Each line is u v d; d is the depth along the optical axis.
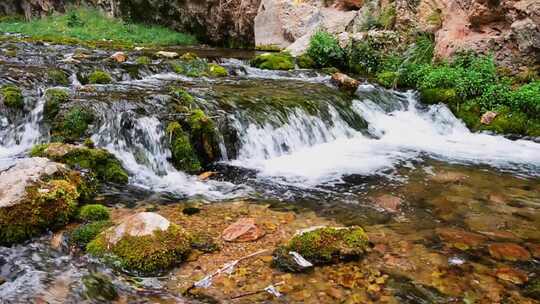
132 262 3.62
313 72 11.70
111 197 5.24
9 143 6.45
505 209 5.16
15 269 3.54
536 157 7.41
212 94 8.16
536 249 4.18
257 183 5.93
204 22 21.02
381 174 6.39
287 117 7.71
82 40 17.31
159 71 10.31
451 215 4.95
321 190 5.69
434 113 9.48
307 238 3.92
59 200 4.46
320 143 7.91
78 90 7.67
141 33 21.48
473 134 8.88
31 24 23.25
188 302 3.22
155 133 6.48
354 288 3.46
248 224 4.45
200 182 5.95
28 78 7.99
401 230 4.52
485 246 4.21
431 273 3.71
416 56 11.57
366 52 12.34
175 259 3.76
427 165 6.87
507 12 9.77
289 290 3.42
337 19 15.20
